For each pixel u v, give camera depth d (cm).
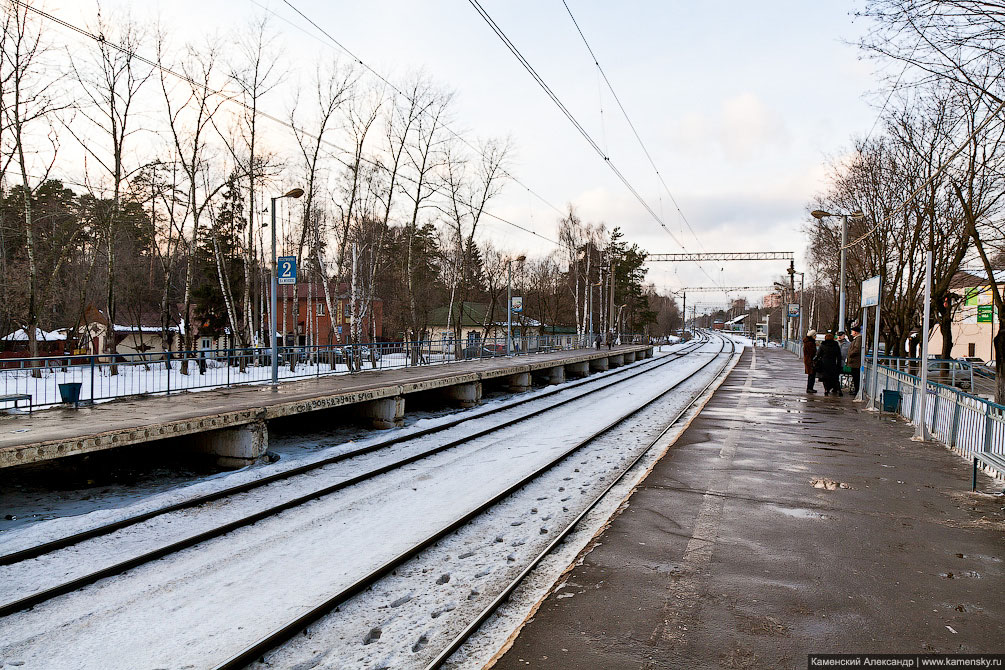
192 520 759
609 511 750
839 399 1798
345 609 523
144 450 1093
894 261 2539
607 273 6347
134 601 540
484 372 1958
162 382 1600
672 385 2342
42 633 484
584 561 567
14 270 2998
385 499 862
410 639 470
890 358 2158
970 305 3269
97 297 4025
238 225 3275
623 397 2109
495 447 1237
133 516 749
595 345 4984
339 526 745
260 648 449
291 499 824
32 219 2416
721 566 553
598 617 457
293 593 557
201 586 573
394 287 4884
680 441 1138
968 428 978
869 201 2545
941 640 420
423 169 3234
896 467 930
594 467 1028
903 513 705
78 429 841
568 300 7400
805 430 1255
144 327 4862
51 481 930
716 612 464
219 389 1441
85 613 518
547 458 1116
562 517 758
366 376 1791
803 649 409
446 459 1116
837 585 510
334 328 3253
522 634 433
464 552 652
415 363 2391
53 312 3772
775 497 773
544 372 2912
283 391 1364
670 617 456
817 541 616
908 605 473
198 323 4309
